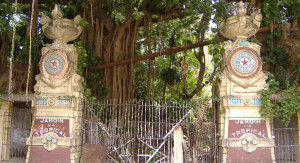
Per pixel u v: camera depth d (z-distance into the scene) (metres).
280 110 8.18
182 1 11.04
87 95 9.62
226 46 8.80
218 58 9.25
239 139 8.20
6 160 9.95
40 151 8.59
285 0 9.76
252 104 8.34
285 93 8.30
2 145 9.95
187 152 8.60
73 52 9.14
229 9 11.28
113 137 9.05
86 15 11.44
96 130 9.41
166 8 11.77
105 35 12.54
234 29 8.64
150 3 11.98
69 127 8.70
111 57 12.31
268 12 10.50
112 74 12.20
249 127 8.30
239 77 8.48
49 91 8.92
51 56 8.89
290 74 9.99
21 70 11.28
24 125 11.77
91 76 11.61
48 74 8.87
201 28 11.98
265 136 8.25
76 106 8.88
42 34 12.95
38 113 8.87
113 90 11.93
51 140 8.55
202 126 8.70
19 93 9.34
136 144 10.27
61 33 8.91
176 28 13.94
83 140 9.20
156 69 15.52
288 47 10.24
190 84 17.33
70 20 9.27
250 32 8.73
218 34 10.48
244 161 8.11
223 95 8.59
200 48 13.75
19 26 12.88
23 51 11.19
